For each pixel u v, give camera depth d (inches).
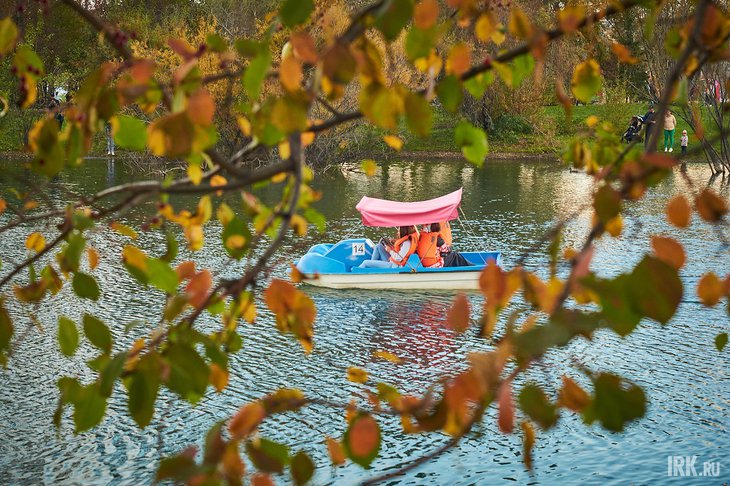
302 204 178.9
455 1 135.6
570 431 735.7
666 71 1533.0
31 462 688.4
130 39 130.7
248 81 114.2
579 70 178.7
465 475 661.3
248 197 177.6
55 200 1962.4
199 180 140.1
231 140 1508.4
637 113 2930.6
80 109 121.8
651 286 90.4
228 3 3563.0
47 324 1043.3
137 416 118.3
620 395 97.4
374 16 114.8
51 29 3004.4
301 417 773.3
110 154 3176.7
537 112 3472.0
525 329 100.0
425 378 887.1
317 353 975.0
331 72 108.7
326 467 673.0
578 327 93.0
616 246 1450.5
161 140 113.7
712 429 744.3
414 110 111.4
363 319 1148.5
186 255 1418.6
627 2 137.8
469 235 1731.1
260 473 117.7
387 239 1446.9
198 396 141.7
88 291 137.9
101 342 134.1
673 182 2279.8
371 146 3105.3
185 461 108.3
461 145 172.7
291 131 110.4
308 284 1333.7
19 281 1215.6
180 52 120.2
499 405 94.7
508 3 140.5
